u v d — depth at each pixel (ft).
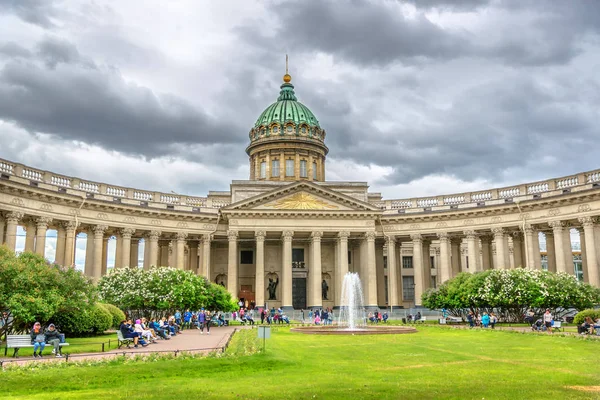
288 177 278.05
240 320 196.13
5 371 65.10
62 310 101.86
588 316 135.44
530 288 152.87
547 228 207.62
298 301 248.93
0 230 170.50
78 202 190.08
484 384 58.18
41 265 95.66
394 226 237.04
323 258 252.62
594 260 183.52
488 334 123.85
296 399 51.31
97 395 54.03
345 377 63.21
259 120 295.28
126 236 208.13
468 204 224.33
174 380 62.95
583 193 185.88
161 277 157.99
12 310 86.53
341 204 232.12
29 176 178.60
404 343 102.78
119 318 131.34
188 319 160.97
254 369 70.38
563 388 55.72
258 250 224.74
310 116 292.81
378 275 250.16
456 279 172.65
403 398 51.62
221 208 224.74
